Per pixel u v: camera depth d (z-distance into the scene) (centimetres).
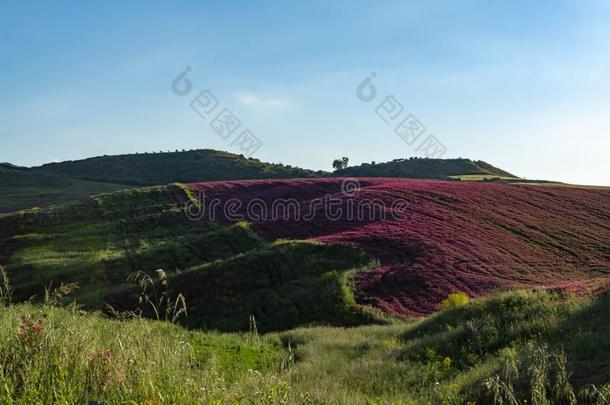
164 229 5188
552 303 1758
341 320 2883
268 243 4366
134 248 4634
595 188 6431
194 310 3184
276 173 14462
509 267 3522
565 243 4116
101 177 14350
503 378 966
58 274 3959
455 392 1032
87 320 870
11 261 4388
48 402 535
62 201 9812
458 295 2673
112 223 5362
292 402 664
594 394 792
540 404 784
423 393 1148
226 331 2934
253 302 3231
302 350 1928
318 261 3734
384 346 1908
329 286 3225
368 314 2856
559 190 6091
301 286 3375
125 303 3266
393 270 3456
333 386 1257
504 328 1603
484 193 5694
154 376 608
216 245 4481
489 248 3878
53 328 705
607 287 1891
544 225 4591
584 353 1069
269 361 1502
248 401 632
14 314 800
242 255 3881
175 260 4203
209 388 604
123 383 582
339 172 14275
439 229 4306
